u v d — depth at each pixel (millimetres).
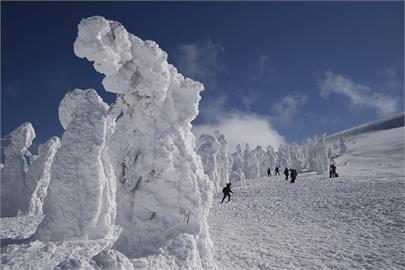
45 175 22734
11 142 23547
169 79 9195
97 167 13023
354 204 19938
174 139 9281
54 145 23203
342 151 72438
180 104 9617
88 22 8305
